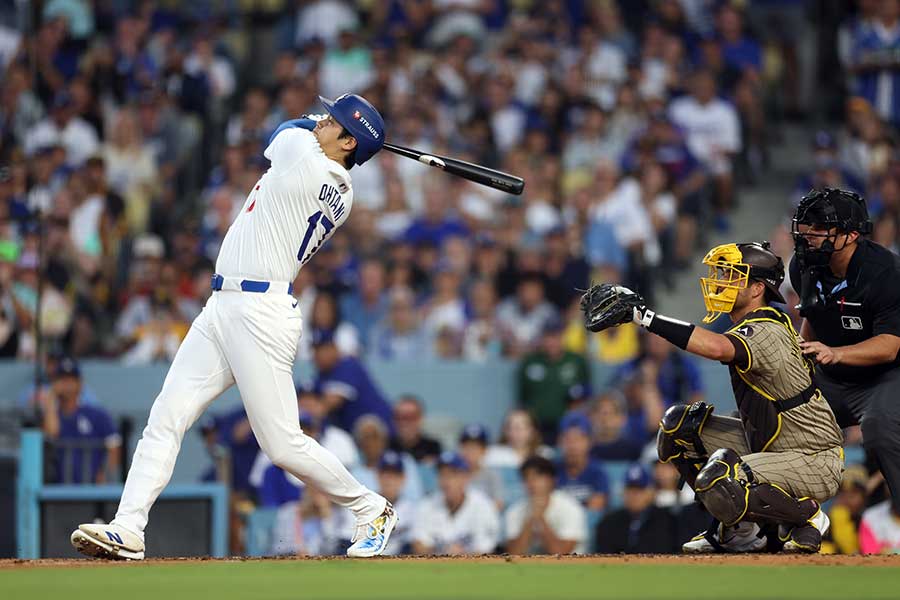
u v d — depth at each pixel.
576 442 39.06
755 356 22.05
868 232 23.70
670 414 23.55
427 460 41.56
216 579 18.77
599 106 57.19
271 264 21.94
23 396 43.09
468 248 51.78
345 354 44.19
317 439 39.19
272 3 69.12
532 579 18.66
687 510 34.56
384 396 46.03
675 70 60.62
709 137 57.75
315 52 62.19
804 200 23.88
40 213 37.19
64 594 17.25
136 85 63.06
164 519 35.75
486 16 66.44
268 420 22.09
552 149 58.03
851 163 56.72
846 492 34.25
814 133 65.25
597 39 61.72
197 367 22.23
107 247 53.12
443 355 48.59
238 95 65.31
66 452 37.62
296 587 17.88
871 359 23.17
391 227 54.25
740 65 62.78
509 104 59.31
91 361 46.50
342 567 20.25
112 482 38.22
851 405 24.45
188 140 59.12
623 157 56.41
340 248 51.06
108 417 40.81
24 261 48.22
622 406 43.19
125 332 50.25
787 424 22.44
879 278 23.53
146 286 50.66
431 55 63.97
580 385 45.69
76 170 54.28
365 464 40.44
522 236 52.53
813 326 24.55
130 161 57.72
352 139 22.39
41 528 35.25
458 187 54.72
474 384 46.91
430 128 57.34
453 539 36.91
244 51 67.88
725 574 19.16
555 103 59.12
